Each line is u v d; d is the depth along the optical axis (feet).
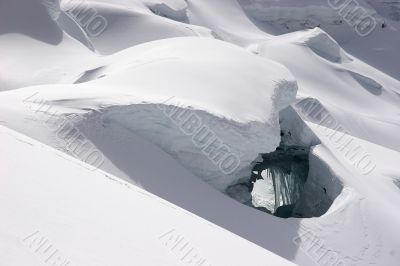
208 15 198.49
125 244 13.23
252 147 42.52
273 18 225.35
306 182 57.06
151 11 157.17
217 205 38.99
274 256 20.61
